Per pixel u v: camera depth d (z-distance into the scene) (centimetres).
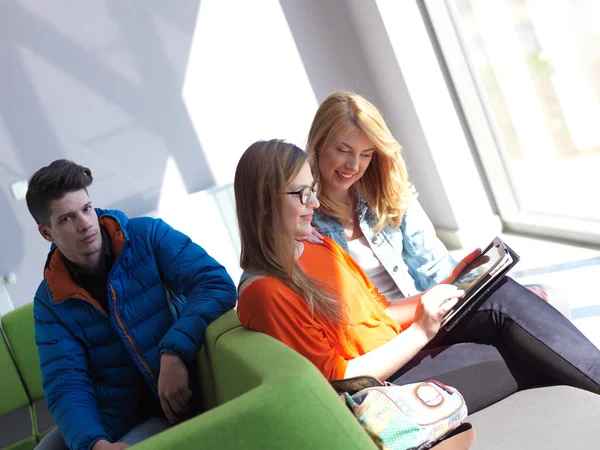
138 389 219
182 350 189
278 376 129
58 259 219
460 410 157
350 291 191
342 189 222
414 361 192
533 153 403
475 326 193
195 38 422
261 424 120
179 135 424
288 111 442
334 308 180
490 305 190
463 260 208
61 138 404
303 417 123
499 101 410
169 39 418
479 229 437
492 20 387
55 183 207
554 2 342
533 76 376
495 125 423
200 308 197
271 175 176
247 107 435
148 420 214
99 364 218
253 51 433
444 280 209
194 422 119
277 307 171
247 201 178
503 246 193
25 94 397
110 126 412
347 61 448
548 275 348
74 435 196
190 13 420
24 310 320
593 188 372
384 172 225
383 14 412
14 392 315
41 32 397
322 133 219
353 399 159
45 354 216
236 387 154
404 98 429
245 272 181
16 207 400
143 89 415
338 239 226
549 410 168
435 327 180
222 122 431
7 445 279
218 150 432
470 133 432
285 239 176
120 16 408
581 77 346
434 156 429
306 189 180
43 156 403
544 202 411
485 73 410
